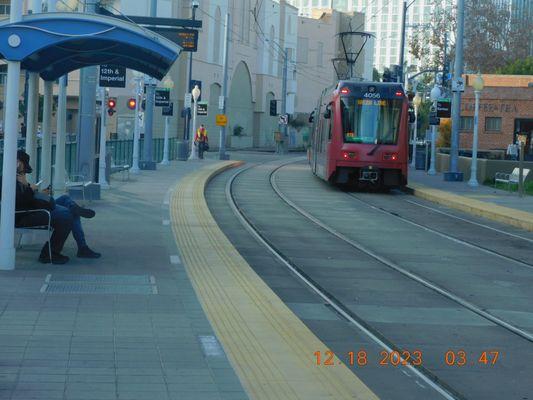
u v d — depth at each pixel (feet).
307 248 56.59
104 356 25.81
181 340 28.17
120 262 42.88
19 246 44.96
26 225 40.52
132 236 52.49
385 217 78.28
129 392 22.50
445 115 128.57
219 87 251.39
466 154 166.71
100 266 41.47
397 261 52.39
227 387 23.31
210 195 95.61
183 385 23.31
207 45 236.22
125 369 24.57
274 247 56.18
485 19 267.80
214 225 59.88
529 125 191.42
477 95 112.98
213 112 251.19
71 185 70.90
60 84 59.00
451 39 273.95
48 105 51.37
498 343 32.55
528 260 54.90
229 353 26.78
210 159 176.14
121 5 184.96
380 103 103.65
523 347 31.99
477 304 40.19
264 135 297.12
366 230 67.62
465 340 32.86
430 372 27.89
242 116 279.28
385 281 45.32
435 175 141.08
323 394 23.07
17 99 38.06
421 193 102.12
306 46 330.75
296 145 326.85
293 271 47.47
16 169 39.27
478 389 26.30
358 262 51.42
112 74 82.69
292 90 308.19
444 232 68.59
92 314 31.27
